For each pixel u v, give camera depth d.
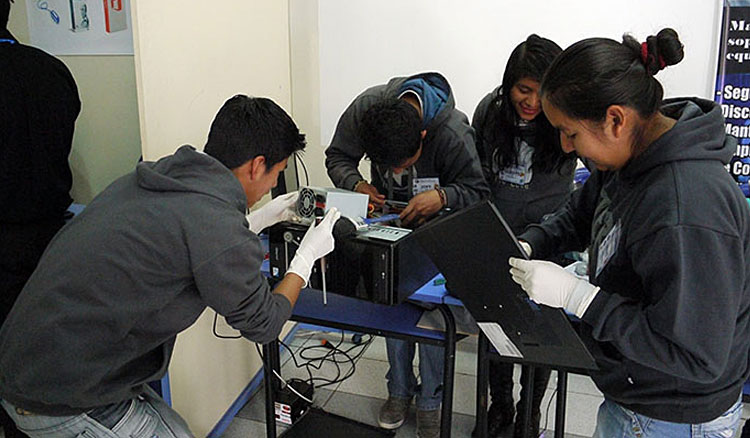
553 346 1.26
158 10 1.75
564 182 2.04
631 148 1.02
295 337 3.02
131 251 1.12
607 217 1.14
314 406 2.44
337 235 1.51
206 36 2.01
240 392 2.46
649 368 1.08
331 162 2.25
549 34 2.59
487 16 2.63
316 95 2.92
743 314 1.01
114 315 1.13
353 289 1.53
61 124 1.93
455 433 2.28
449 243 1.22
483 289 1.27
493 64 2.67
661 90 0.99
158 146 1.79
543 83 1.03
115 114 2.46
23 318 1.16
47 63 1.90
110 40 2.37
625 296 1.08
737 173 2.54
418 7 2.69
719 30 2.42
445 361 1.71
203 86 2.01
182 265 1.13
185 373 2.04
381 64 2.79
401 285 1.50
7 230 1.92
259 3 2.38
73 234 1.19
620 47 0.97
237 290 1.15
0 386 1.23
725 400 1.07
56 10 2.39
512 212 2.09
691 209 0.92
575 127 1.00
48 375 1.14
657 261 0.94
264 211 1.58
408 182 2.12
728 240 0.91
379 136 1.78
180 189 1.16
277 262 1.60
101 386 1.20
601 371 1.20
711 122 0.98
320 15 2.80
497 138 1.96
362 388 2.61
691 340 0.93
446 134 1.99
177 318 1.21
